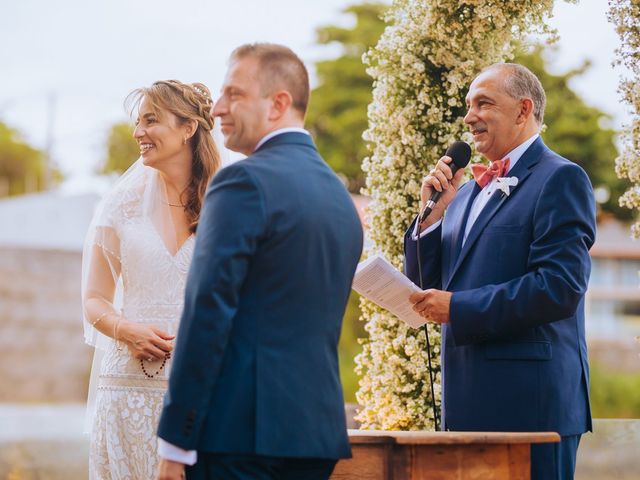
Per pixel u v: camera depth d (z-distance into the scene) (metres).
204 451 2.35
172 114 3.50
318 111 16.47
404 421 4.11
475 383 3.15
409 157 4.16
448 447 2.70
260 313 2.39
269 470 2.38
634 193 3.74
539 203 3.13
